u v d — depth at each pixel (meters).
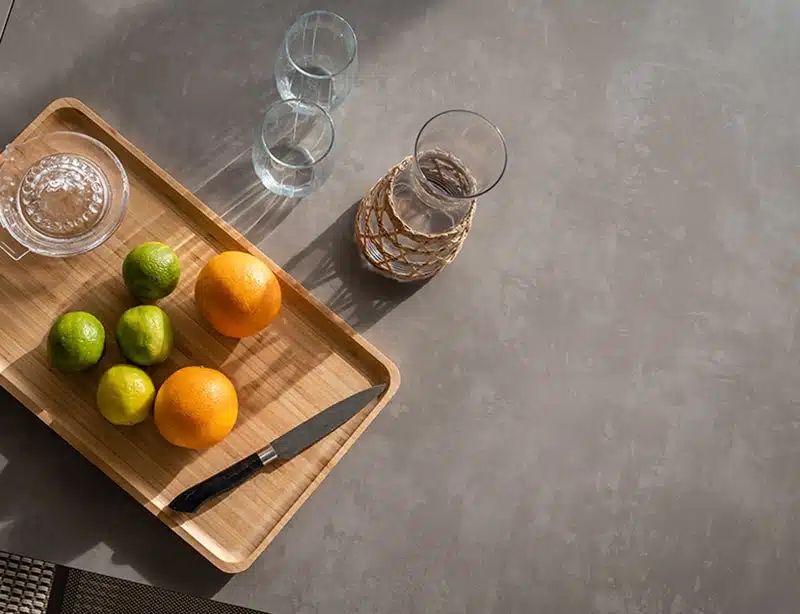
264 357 1.07
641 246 1.17
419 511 1.09
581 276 1.16
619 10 1.21
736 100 1.22
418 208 1.03
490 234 1.15
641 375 1.15
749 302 1.19
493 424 1.12
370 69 1.15
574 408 1.14
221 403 0.95
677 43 1.22
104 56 1.11
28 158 1.05
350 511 1.08
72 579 1.35
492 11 1.18
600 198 1.17
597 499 1.13
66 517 1.03
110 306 1.05
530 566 1.11
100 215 1.05
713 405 1.17
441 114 0.96
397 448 1.10
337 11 1.15
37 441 1.04
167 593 1.36
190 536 1.00
